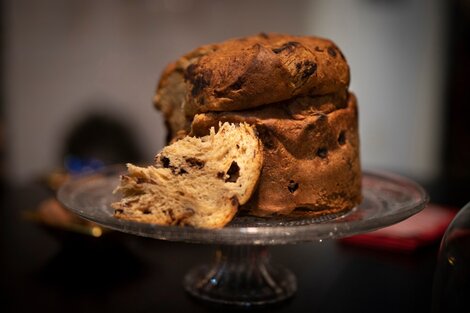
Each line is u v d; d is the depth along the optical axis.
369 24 1.44
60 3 1.50
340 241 0.70
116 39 1.52
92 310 0.55
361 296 0.57
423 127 1.49
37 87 1.56
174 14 1.50
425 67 1.45
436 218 0.74
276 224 0.51
